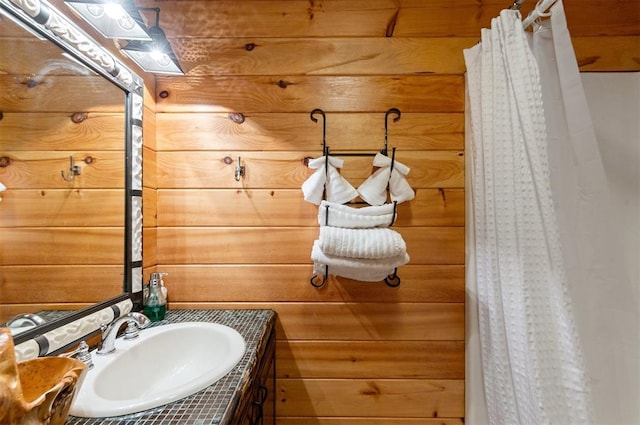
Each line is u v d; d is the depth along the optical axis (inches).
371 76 49.2
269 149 49.3
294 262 49.3
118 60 40.4
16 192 28.2
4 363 16.6
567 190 41.3
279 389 49.2
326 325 49.3
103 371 30.3
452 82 49.1
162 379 37.2
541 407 35.4
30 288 29.4
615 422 45.8
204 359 39.2
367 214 44.6
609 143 48.2
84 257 35.6
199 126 49.4
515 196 38.1
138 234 43.8
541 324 36.3
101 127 38.4
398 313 49.2
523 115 37.3
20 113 28.6
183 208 49.3
